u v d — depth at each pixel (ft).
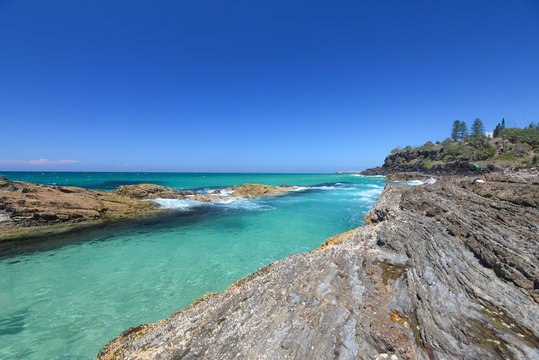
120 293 27.68
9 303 25.34
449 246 29.86
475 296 19.44
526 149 271.49
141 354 16.98
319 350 13.92
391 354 13.53
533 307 17.81
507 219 37.01
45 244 43.47
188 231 53.42
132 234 50.57
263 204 91.66
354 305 17.98
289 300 19.54
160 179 284.82
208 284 29.99
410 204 55.42
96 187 162.61
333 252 29.40
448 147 330.54
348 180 281.13
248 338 15.92
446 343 14.28
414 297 19.16
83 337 20.74
